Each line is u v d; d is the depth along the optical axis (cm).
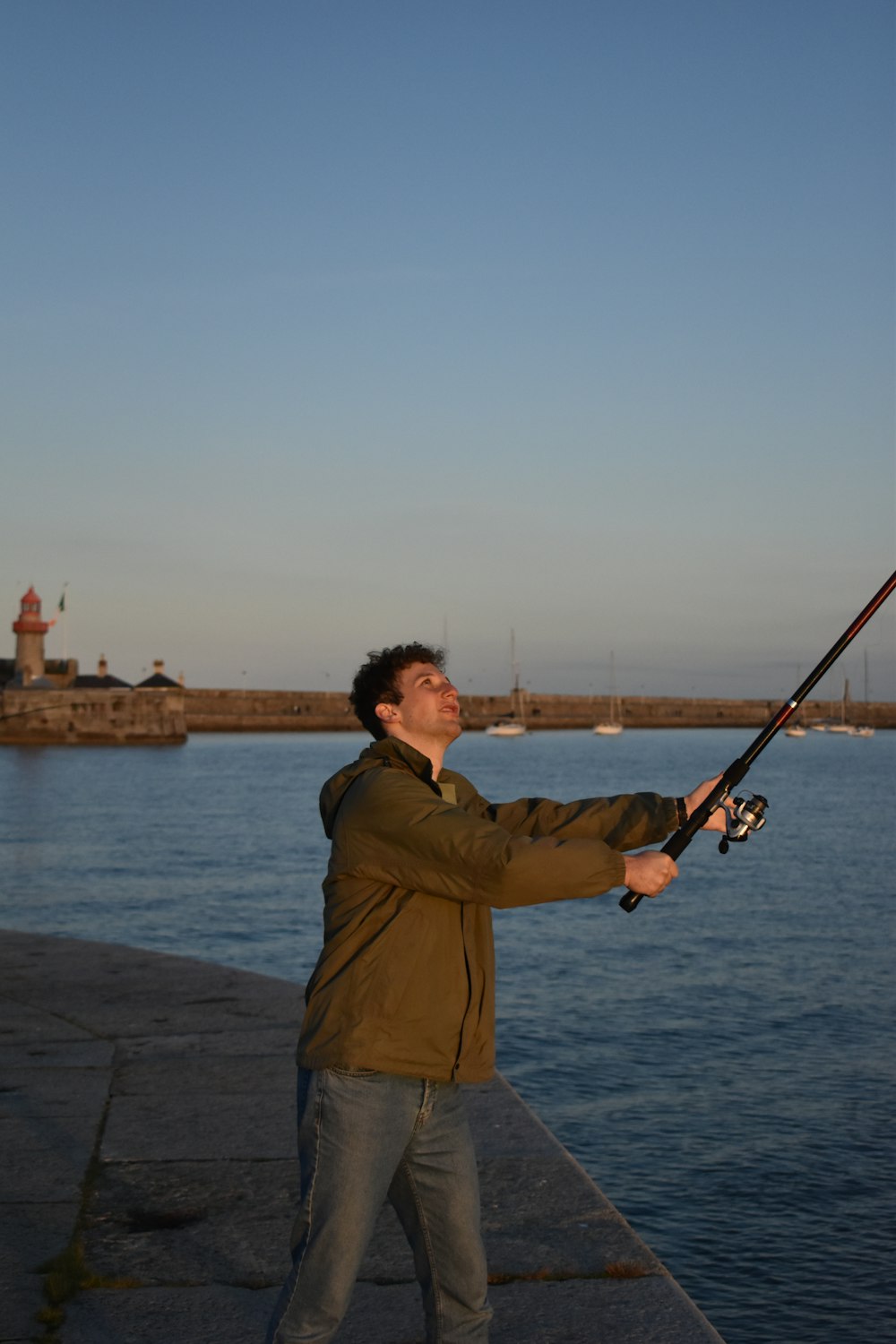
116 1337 361
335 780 293
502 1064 1126
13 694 9369
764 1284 698
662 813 310
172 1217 450
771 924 1958
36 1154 513
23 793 5438
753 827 309
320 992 275
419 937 271
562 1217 444
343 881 279
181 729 10038
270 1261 414
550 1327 364
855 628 319
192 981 842
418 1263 287
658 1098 1021
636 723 16325
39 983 835
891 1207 797
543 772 7612
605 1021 1296
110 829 3831
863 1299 680
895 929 1908
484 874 261
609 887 267
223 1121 555
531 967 1597
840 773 7644
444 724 305
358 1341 358
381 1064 267
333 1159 269
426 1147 278
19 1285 394
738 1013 1330
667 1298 383
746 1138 921
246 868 2806
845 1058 1148
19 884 2527
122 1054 665
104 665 10650
